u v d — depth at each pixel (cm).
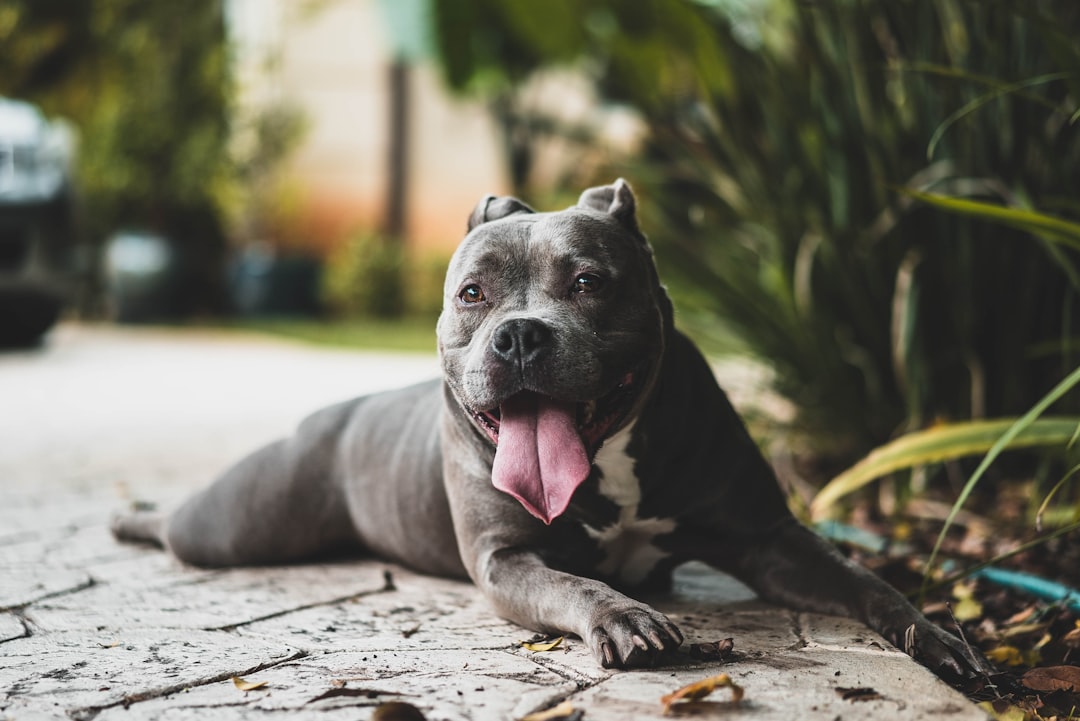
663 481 130
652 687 110
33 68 641
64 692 112
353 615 135
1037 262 177
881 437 193
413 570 153
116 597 142
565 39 401
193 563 155
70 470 218
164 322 613
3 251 403
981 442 148
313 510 154
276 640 126
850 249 188
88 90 658
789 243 193
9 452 237
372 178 707
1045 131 171
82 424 278
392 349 487
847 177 190
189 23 642
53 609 137
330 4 663
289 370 400
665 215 214
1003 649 125
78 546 164
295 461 155
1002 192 171
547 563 132
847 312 194
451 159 705
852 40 185
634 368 123
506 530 131
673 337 132
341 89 702
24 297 418
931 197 130
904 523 172
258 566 156
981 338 184
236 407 309
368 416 155
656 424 128
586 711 106
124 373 387
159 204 633
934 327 187
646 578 140
